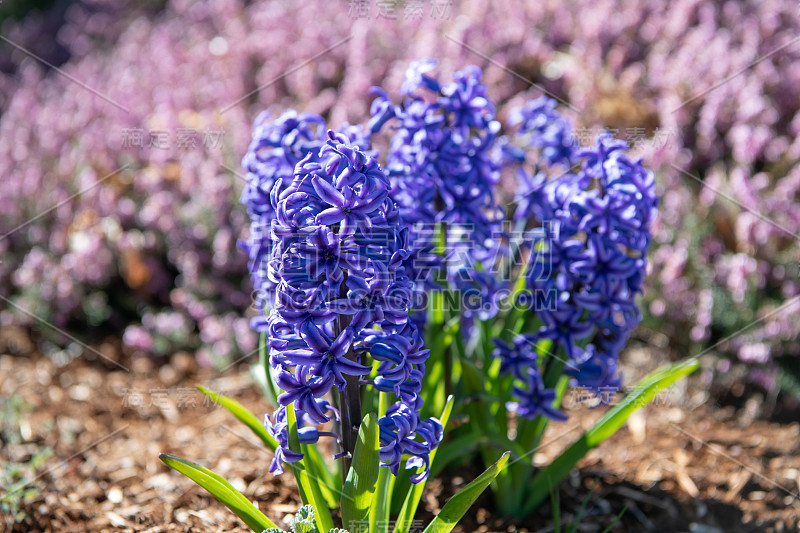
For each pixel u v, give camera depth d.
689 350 0.99
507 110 1.16
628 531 0.72
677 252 0.93
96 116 1.33
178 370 1.02
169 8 2.04
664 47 1.36
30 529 0.71
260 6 1.65
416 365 0.64
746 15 1.38
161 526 0.71
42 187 1.23
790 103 1.21
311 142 0.65
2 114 1.64
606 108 1.21
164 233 1.14
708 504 0.75
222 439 0.84
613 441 0.84
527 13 1.42
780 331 0.92
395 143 0.68
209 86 1.38
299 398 0.55
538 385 0.66
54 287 1.10
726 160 1.18
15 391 0.95
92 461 0.81
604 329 0.68
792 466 0.81
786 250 0.97
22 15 2.35
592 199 0.63
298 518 0.59
